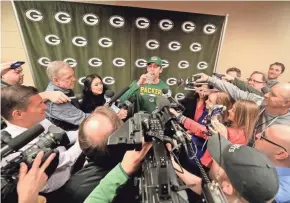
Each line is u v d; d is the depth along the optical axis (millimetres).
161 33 1452
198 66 1541
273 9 1453
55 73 1225
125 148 712
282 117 1151
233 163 590
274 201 773
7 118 895
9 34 1313
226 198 704
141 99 1351
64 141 789
